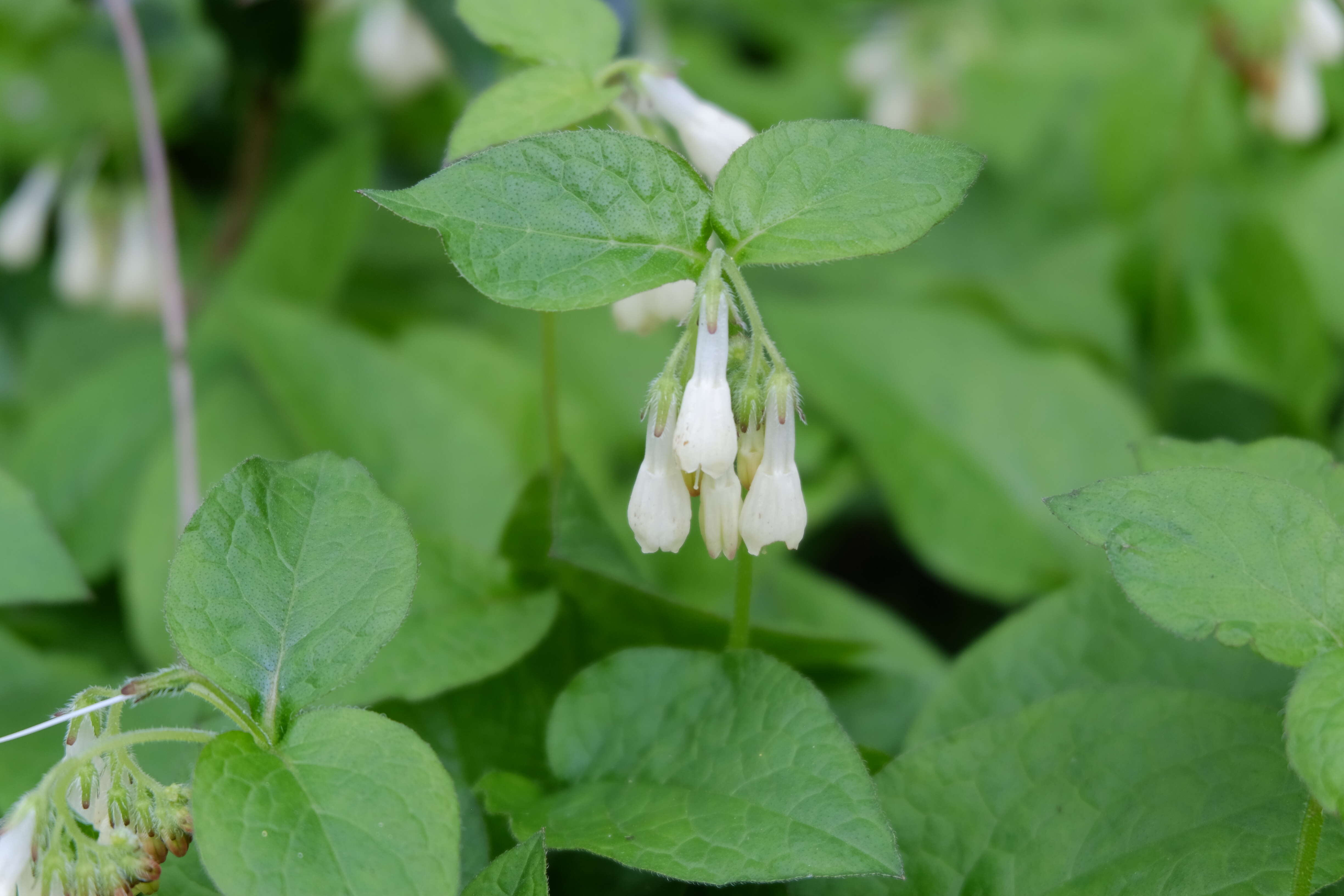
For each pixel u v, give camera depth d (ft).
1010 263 2.54
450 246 1.21
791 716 1.27
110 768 1.20
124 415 1.77
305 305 1.98
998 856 1.28
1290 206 2.29
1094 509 1.22
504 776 1.31
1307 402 2.00
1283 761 1.27
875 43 2.49
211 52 2.48
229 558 1.23
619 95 1.34
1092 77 2.86
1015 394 1.84
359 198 2.02
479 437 1.59
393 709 1.38
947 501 1.75
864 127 1.24
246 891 1.16
